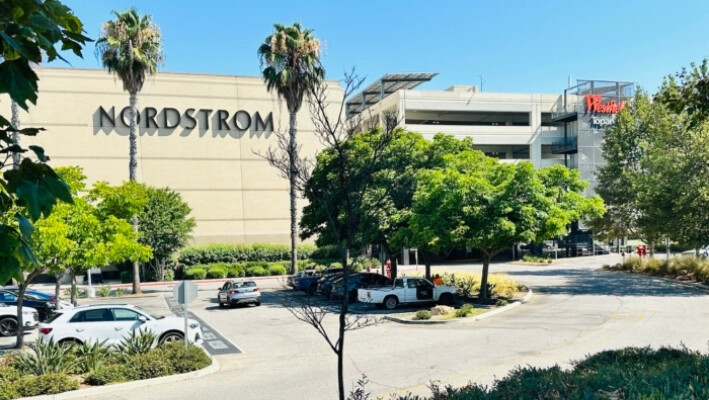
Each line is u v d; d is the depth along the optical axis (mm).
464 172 30078
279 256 52344
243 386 13781
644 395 6367
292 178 7922
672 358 10242
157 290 41906
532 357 16000
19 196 2574
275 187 54469
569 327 20969
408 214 29234
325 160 22422
